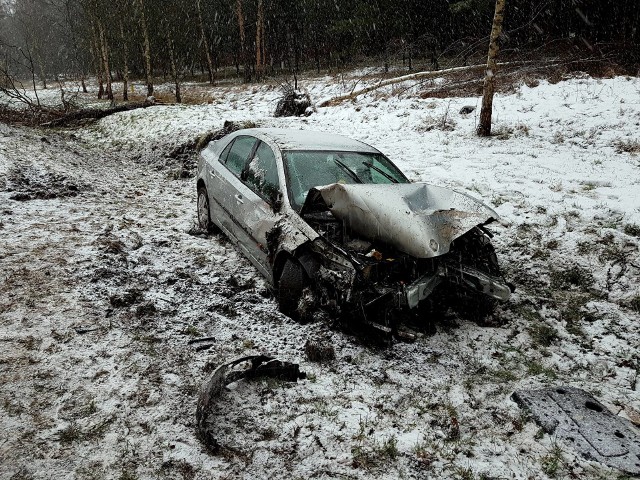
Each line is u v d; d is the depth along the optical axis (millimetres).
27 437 2988
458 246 4625
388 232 4180
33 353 3795
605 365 4211
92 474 2768
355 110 16812
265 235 4863
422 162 10227
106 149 14695
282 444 3092
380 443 3148
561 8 24969
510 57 22391
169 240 6621
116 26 38344
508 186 8305
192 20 44656
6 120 19094
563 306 5141
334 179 5145
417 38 30547
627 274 5527
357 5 32938
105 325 4285
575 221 6762
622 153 9922
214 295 5129
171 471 2822
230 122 14031
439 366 4098
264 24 43156
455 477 2906
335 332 4488
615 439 3227
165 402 3395
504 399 3697
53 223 6816
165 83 44062
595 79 16250
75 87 47375
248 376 3672
